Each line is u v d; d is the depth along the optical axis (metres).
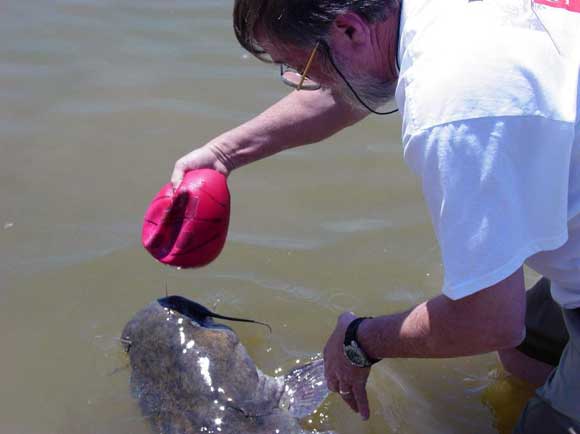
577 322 2.68
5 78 5.34
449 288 2.16
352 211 4.29
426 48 2.12
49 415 3.19
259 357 3.48
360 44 2.25
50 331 3.58
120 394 3.23
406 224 4.20
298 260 3.98
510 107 2.05
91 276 3.86
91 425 3.12
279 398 3.10
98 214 4.23
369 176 4.53
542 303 3.28
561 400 2.72
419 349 2.45
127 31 5.93
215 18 6.16
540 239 2.20
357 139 4.83
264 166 4.59
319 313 3.70
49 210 4.25
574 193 2.28
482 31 2.09
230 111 5.05
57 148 4.71
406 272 3.91
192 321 3.19
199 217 2.86
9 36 5.81
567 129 2.11
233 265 3.95
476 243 2.11
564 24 2.17
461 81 2.06
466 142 2.06
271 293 3.80
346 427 3.17
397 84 2.27
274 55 2.36
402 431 3.18
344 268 3.94
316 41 2.23
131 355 3.20
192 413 2.99
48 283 3.81
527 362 3.42
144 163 4.61
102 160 4.62
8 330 3.58
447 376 3.45
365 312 3.71
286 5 2.19
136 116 4.99
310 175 4.53
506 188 2.09
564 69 2.13
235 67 5.53
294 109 3.22
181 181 2.98
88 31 5.91
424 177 2.17
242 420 2.97
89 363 3.42
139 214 4.25
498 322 2.26
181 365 3.06
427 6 2.17
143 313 3.24
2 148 4.69
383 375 3.44
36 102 5.11
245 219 4.21
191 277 3.87
